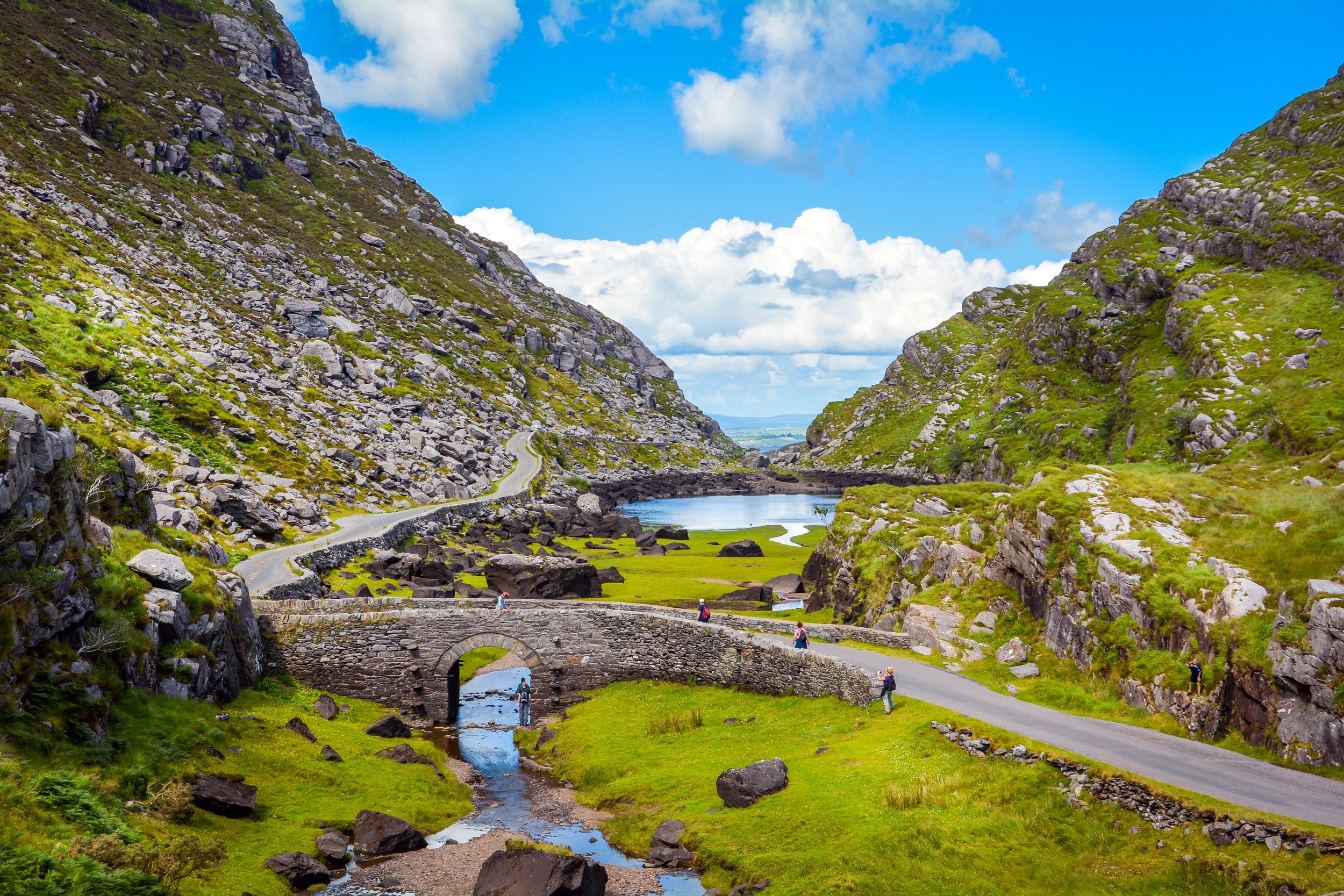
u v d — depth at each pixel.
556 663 53.66
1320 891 22.19
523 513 142.50
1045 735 33.50
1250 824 24.81
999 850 27.95
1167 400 149.00
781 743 40.28
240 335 158.00
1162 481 49.31
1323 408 106.62
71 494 35.03
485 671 69.81
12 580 29.31
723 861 31.03
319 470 114.69
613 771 42.28
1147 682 36.62
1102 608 41.28
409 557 82.69
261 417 122.00
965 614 50.69
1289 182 197.75
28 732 26.56
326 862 30.58
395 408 166.88
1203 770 29.31
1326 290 152.00
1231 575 36.72
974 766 32.41
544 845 33.16
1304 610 31.44
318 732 43.47
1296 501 41.06
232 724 38.41
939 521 73.12
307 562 73.50
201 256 189.75
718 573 111.56
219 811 30.64
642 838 34.53
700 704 48.84
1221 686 33.31
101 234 159.25
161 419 100.62
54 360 95.31
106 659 33.28
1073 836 27.84
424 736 50.31
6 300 103.88
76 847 22.33
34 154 176.88
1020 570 49.12
